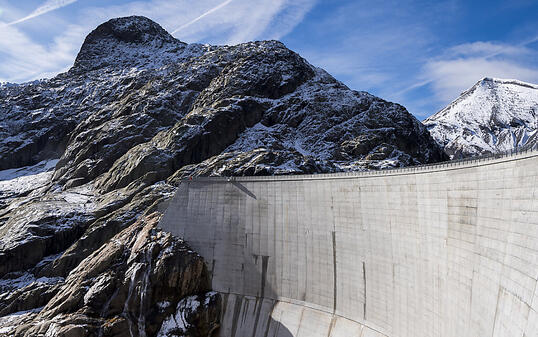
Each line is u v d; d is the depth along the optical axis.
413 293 59.50
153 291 85.50
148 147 140.75
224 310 86.00
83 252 105.19
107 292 85.19
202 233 93.56
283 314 79.06
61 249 111.00
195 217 95.56
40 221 112.75
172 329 81.75
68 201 127.69
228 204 93.06
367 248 69.81
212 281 89.38
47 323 80.12
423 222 59.16
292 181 85.94
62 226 112.56
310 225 80.75
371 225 69.75
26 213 120.25
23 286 100.12
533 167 40.62
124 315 83.31
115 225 108.31
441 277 54.09
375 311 66.38
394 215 65.38
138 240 95.19
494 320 42.19
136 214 111.69
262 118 161.00
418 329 57.38
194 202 96.81
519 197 42.00
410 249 61.34
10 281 102.38
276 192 87.69
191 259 89.69
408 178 63.12
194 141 141.75
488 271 45.16
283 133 156.12
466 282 48.97
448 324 51.06
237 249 89.06
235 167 122.81
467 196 50.78
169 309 84.56
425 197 59.09
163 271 86.88
